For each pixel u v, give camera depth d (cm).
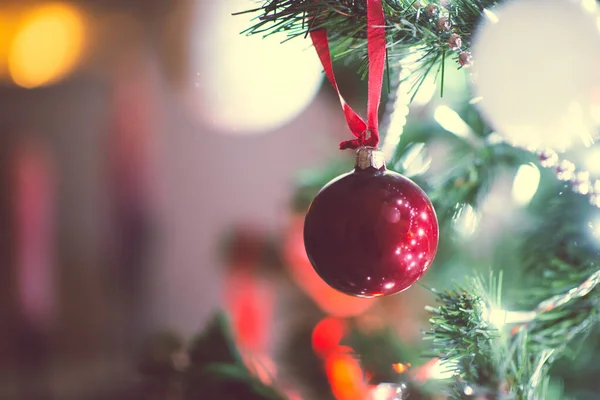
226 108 328
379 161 46
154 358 68
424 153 67
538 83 45
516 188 61
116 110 379
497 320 50
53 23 379
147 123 381
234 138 388
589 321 52
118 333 378
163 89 381
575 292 50
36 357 345
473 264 78
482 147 62
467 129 63
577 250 56
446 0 47
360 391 73
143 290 377
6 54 381
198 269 388
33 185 373
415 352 76
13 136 386
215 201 391
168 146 386
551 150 48
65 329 379
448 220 62
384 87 59
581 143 49
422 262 45
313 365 86
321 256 45
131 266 374
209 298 387
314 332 92
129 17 377
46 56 381
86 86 391
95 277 390
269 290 129
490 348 49
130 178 372
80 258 393
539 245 61
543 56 45
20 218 359
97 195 404
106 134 394
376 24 45
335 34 50
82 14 380
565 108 46
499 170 63
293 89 309
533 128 47
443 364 49
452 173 63
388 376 68
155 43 375
